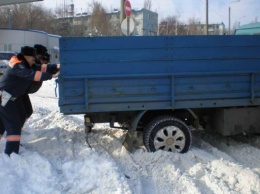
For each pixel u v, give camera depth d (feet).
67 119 29.76
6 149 19.27
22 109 20.74
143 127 22.34
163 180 18.33
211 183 17.61
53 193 15.49
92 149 21.26
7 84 19.30
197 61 20.92
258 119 22.30
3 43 162.91
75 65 19.88
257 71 21.61
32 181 16.30
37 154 19.45
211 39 20.98
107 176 17.37
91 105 20.18
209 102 21.27
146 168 19.57
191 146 22.41
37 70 20.40
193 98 21.07
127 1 39.19
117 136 24.58
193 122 22.52
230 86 21.47
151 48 20.42
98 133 24.88
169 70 20.66
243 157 21.61
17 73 19.12
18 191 15.05
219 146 23.98
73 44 19.79
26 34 165.68
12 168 16.96
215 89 21.29
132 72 20.35
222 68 21.26
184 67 20.80
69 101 20.01
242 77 21.59
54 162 19.43
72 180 17.02
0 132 21.02
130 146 21.20
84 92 20.03
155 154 20.45
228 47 21.24
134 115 21.35
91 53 19.95
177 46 20.63
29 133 24.89
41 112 34.68
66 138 23.59
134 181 17.88
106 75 20.07
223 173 18.71
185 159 20.45
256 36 21.52
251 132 22.22
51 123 28.76
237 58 21.40
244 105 21.80
